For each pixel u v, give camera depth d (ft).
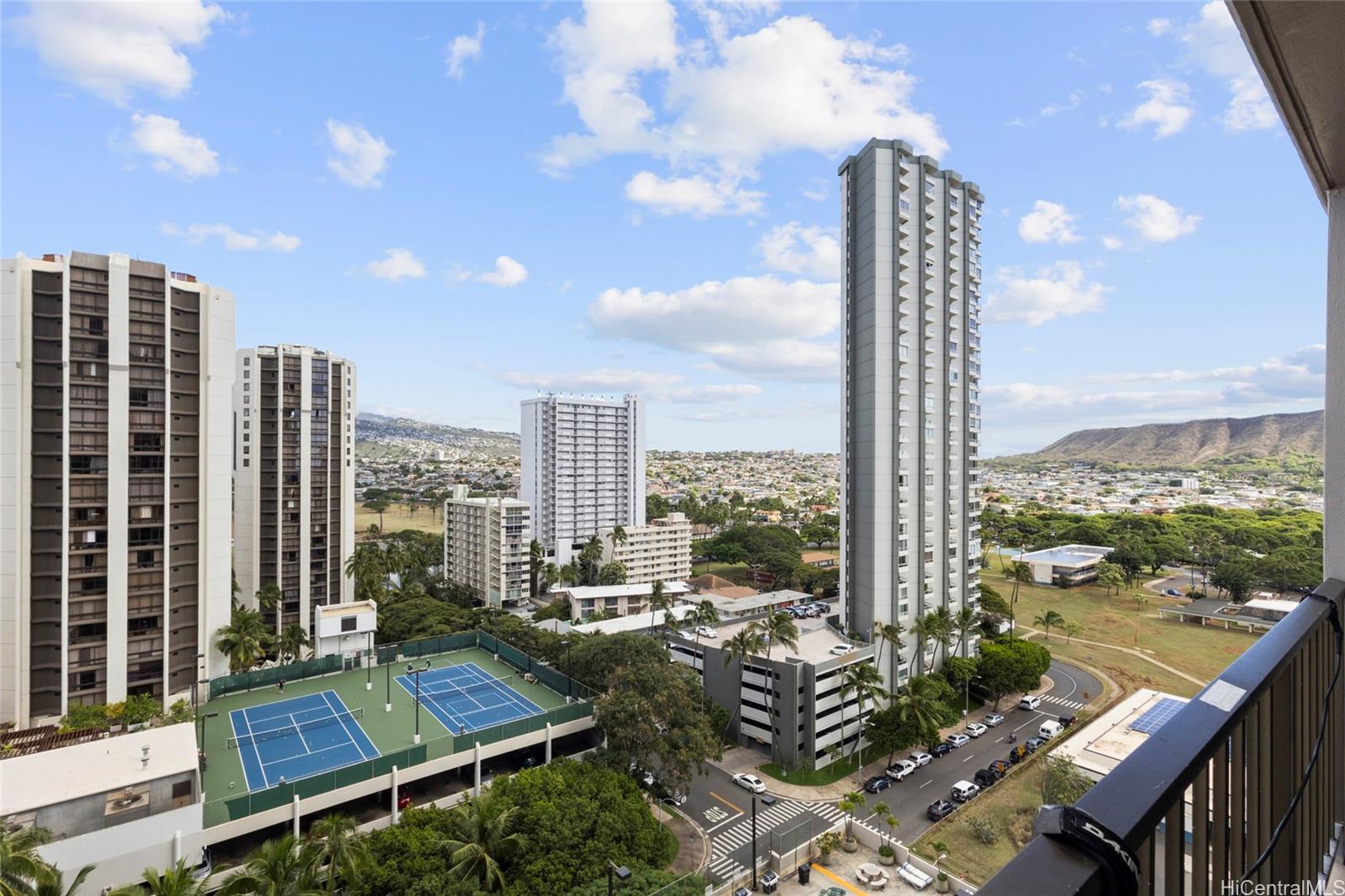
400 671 195.62
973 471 219.00
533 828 104.17
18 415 152.56
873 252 193.98
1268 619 262.06
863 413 197.36
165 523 167.94
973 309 219.20
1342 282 15.33
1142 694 174.19
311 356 260.62
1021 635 264.93
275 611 246.68
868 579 193.88
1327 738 13.12
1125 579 345.51
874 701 169.58
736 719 180.86
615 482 442.91
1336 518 15.35
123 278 162.40
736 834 134.82
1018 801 143.95
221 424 181.78
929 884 116.26
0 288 153.07
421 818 108.27
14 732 141.90
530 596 362.33
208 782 128.77
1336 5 9.30
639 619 278.46
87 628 157.48
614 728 133.90
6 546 151.94
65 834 97.50
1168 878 6.89
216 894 83.41
